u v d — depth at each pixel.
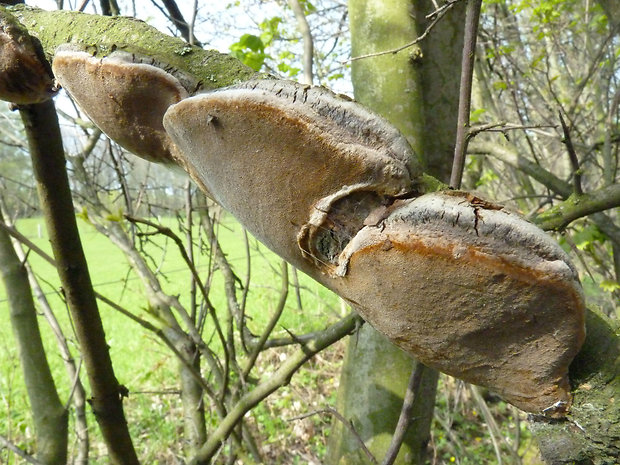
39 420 0.62
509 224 0.19
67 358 0.75
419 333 0.22
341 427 0.58
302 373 1.48
